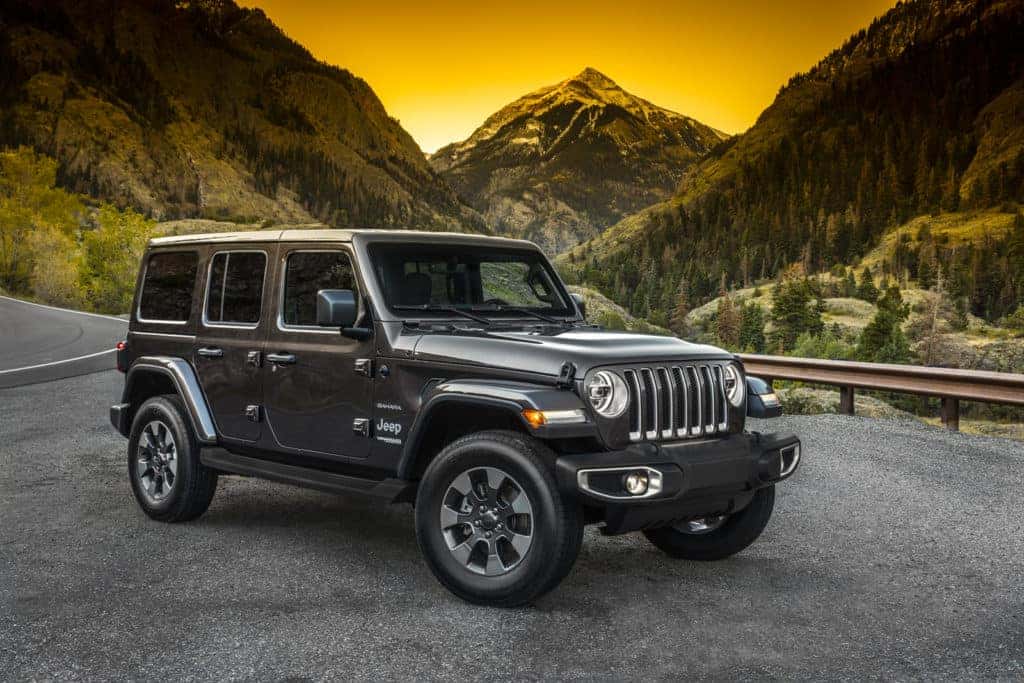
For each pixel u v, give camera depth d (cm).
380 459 531
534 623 454
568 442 473
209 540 616
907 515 700
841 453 960
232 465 610
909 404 6131
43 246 6369
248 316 613
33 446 982
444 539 483
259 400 599
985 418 4569
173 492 648
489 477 468
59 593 501
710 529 572
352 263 550
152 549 593
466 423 524
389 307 534
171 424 647
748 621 463
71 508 709
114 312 5962
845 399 1257
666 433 478
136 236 6222
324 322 508
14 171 8106
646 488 445
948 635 445
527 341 489
